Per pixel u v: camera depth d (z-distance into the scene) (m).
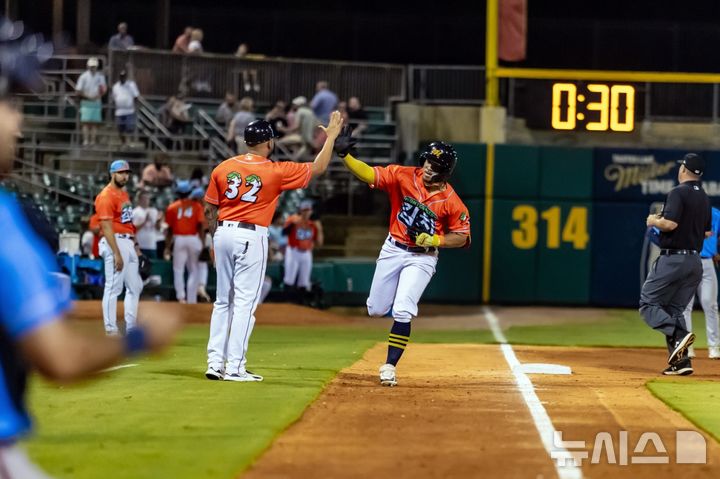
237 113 40.94
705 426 12.59
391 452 10.78
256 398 14.45
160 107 44.12
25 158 42.12
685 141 43.00
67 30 52.28
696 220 19.00
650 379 17.94
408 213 16.42
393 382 16.22
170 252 34.28
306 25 58.12
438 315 36.41
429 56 58.28
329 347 23.44
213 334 16.66
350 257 42.53
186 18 57.66
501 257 40.09
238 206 16.31
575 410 13.92
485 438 11.68
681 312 19.34
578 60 56.31
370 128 44.50
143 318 4.78
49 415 12.91
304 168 16.42
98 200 22.34
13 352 4.84
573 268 40.09
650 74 35.41
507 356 22.28
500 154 39.84
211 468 9.77
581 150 40.06
